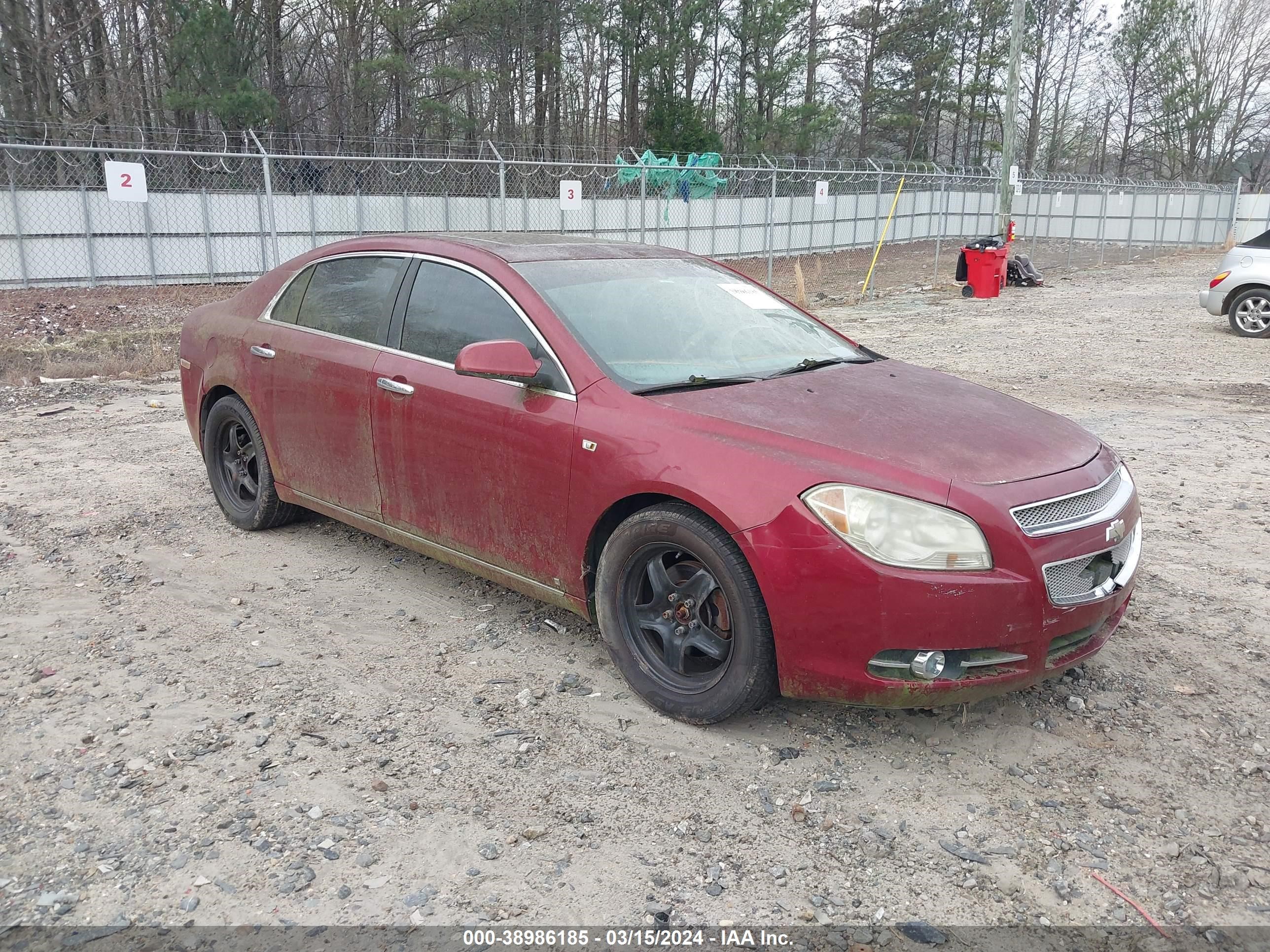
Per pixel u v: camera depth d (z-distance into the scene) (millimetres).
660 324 4105
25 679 3854
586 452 3613
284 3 37781
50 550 5273
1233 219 43188
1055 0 65688
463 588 4816
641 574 3627
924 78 56250
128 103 32656
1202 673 3975
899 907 2656
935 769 3295
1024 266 23656
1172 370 11250
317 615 4488
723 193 32219
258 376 5098
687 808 3082
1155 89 64188
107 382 10648
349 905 2639
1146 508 6145
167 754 3340
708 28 46625
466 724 3561
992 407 3840
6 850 2836
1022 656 3135
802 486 3148
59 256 22016
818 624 3117
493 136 40844
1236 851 2881
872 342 13914
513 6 37125
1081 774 3273
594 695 3773
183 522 5754
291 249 24641
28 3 30016
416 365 4289
